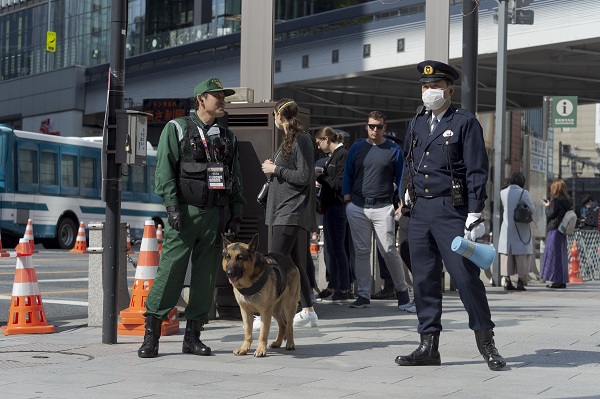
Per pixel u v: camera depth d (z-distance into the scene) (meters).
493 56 36.28
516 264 15.89
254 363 7.30
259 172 10.27
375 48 40.62
